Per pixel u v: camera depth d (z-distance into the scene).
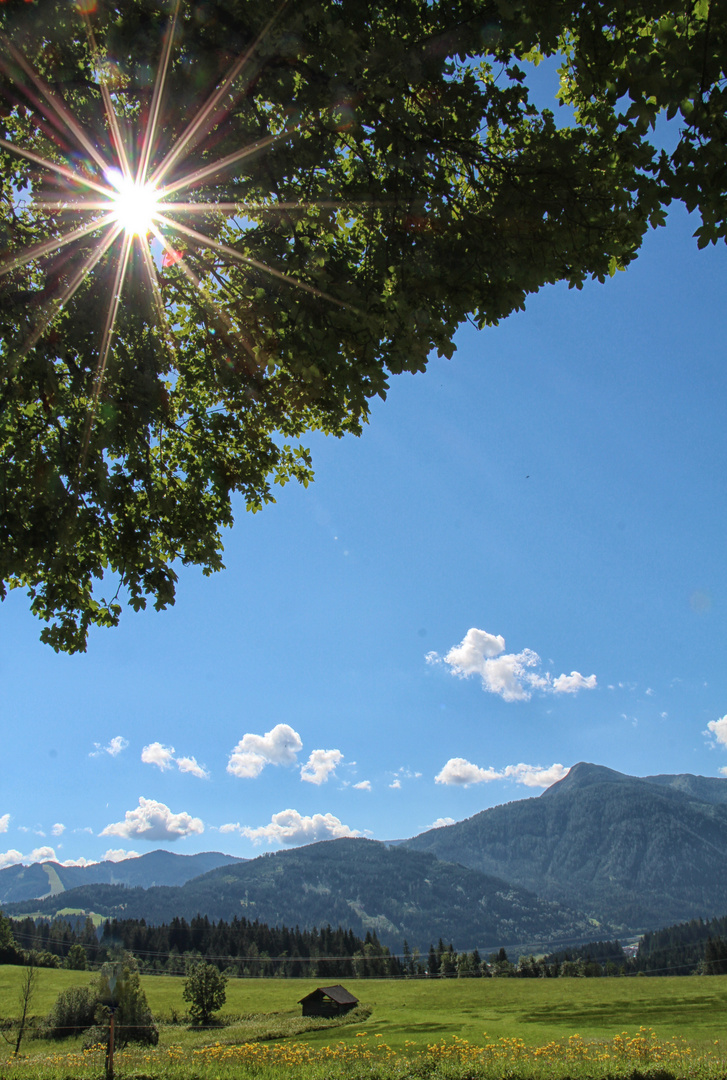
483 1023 76.06
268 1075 15.47
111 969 78.94
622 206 7.07
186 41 6.41
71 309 8.50
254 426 10.56
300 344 7.61
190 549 11.03
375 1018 85.69
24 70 6.88
